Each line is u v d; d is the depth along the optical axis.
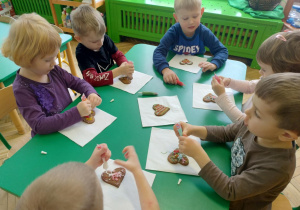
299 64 0.85
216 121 1.00
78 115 0.93
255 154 0.69
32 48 0.85
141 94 1.17
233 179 0.68
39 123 0.90
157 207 0.63
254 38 2.71
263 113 0.60
